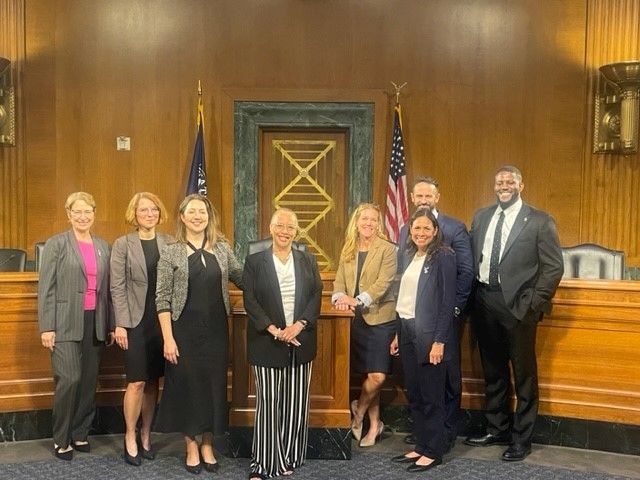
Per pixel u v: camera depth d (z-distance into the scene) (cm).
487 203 684
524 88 675
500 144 680
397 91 678
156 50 680
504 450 421
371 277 414
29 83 672
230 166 691
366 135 688
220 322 374
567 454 417
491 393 427
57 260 393
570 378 430
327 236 717
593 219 670
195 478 372
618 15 654
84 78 677
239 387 406
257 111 688
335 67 684
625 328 416
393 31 681
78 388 407
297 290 370
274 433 371
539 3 669
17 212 672
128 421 393
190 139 686
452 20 677
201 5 679
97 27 675
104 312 405
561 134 673
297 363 369
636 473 386
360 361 424
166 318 368
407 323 385
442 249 379
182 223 377
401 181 662
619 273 562
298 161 713
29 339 432
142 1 676
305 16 681
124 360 433
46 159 677
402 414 455
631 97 636
